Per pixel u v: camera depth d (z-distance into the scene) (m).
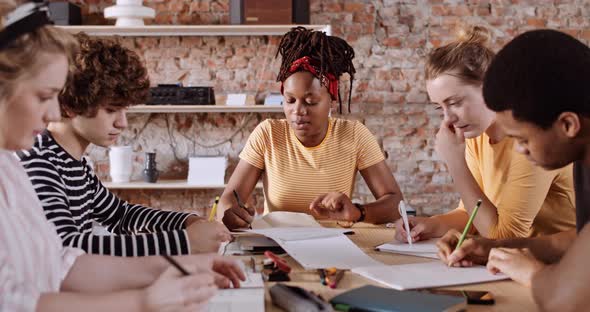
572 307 1.11
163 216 1.92
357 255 1.65
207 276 1.04
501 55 1.19
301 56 2.35
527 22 4.30
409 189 4.38
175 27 4.00
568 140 1.16
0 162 1.15
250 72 4.31
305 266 1.53
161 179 4.34
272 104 4.10
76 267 1.26
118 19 4.02
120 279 1.26
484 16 4.30
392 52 4.31
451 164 1.98
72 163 1.61
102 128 1.61
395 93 4.34
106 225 1.95
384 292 1.27
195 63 4.30
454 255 1.53
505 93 1.17
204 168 4.18
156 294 1.00
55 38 1.06
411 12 4.30
